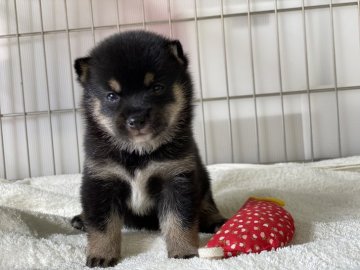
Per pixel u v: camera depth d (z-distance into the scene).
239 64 0.83
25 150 0.86
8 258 0.38
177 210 0.41
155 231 0.48
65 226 0.50
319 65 0.82
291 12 0.81
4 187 0.60
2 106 0.85
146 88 0.40
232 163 0.83
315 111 0.83
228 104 0.81
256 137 0.84
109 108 0.41
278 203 0.46
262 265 0.33
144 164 0.42
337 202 0.55
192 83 0.45
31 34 0.84
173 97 0.42
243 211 0.41
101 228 0.40
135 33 0.44
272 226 0.38
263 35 0.82
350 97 0.82
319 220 0.47
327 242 0.37
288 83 0.83
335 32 0.81
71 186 0.68
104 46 0.43
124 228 0.49
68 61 0.84
